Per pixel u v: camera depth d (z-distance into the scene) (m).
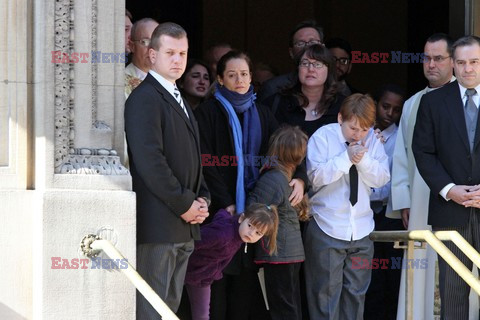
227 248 26.75
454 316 28.19
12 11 24.41
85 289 24.12
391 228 32.56
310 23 33.09
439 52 30.94
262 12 43.94
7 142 24.55
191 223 25.03
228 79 29.05
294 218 28.22
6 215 24.28
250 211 26.52
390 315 32.19
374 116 28.67
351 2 44.03
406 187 31.02
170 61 25.05
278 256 27.80
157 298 22.48
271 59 43.94
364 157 28.50
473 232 28.06
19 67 24.45
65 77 24.47
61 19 24.44
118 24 25.05
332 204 28.86
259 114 29.44
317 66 30.31
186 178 25.09
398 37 42.94
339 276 28.88
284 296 28.03
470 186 27.92
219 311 28.41
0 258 24.22
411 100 31.39
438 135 28.58
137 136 24.45
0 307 24.19
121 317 24.34
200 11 43.22
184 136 25.09
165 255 24.70
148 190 24.81
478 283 24.64
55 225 23.97
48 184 24.14
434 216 28.45
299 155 28.14
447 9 38.34
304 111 30.69
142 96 24.72
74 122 24.55
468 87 28.56
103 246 23.48
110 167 24.64
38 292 24.02
